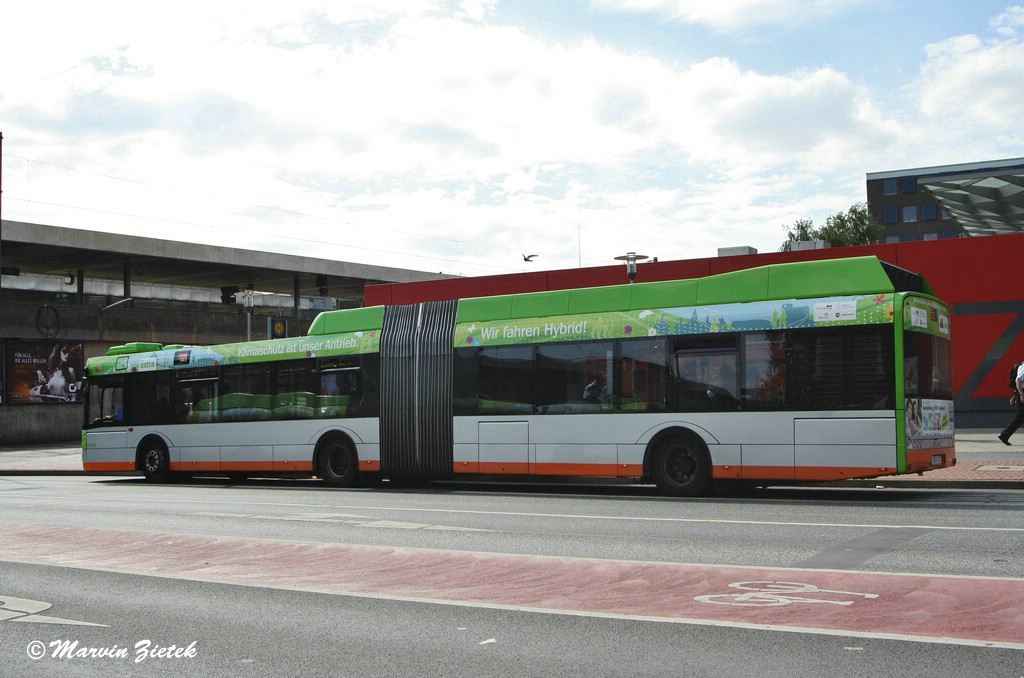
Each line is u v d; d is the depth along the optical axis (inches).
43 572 374.3
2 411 1573.6
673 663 228.1
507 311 722.2
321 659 242.4
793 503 571.2
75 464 1198.9
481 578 341.4
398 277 2477.9
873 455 565.9
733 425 610.9
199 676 231.0
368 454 774.5
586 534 448.5
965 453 810.8
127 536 470.3
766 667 222.1
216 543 441.4
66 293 2124.8
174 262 2086.6
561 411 679.7
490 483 826.2
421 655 243.1
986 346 1021.2
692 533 442.0
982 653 227.1
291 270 2235.5
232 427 861.8
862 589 301.0
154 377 924.6
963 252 1032.2
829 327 585.6
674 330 639.8
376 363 776.9
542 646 247.4
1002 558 353.7
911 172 4116.6
